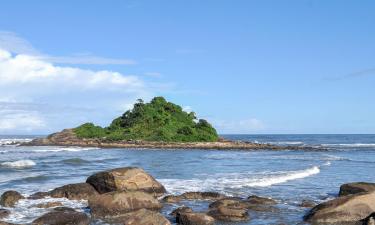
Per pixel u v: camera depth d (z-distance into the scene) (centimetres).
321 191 2758
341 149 8719
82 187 2431
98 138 9438
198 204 2267
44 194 2409
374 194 1945
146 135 9294
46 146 8900
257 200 2288
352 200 1916
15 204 2192
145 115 9800
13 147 8700
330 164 4781
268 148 8569
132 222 1675
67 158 5206
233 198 2355
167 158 5538
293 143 12950
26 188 2716
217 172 3750
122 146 8488
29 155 5894
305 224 1859
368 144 11981
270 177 3353
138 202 2070
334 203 1927
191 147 8438
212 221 1814
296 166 4419
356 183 2383
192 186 2850
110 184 2398
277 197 2511
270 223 1870
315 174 3703
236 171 3847
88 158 5350
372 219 1780
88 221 1848
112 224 1848
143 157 5681
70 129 9981
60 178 3219
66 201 2311
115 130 9794
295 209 2166
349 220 1873
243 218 1927
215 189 2742
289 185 2988
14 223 1777
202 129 9788
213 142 9194
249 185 2931
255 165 4528
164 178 3294
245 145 8981
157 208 2116
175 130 9481
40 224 1741
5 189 2669
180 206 2205
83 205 2212
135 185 2438
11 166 3994
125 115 10156
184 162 4872
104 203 2008
